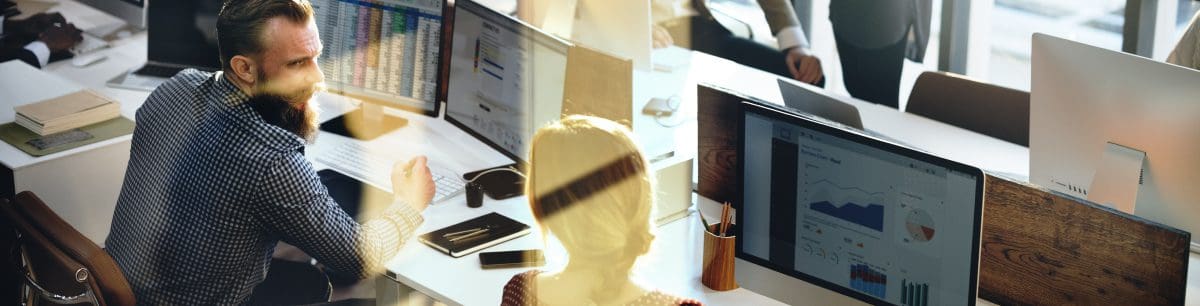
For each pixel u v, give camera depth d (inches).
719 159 91.7
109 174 112.0
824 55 190.2
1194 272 81.0
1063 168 81.2
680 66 125.3
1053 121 79.8
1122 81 73.9
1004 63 177.0
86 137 110.8
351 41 107.2
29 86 121.2
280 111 87.0
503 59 97.0
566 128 64.5
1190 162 72.7
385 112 113.9
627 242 62.9
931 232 65.9
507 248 85.8
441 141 107.0
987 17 170.7
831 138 68.7
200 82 85.3
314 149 103.7
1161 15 152.2
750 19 192.2
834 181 69.6
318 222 80.4
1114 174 77.2
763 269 75.5
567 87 91.0
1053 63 77.5
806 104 94.5
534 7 114.3
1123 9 163.0
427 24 102.4
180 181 81.5
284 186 79.0
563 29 112.9
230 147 79.1
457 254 84.5
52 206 108.2
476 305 77.3
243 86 84.0
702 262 82.8
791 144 71.0
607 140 63.1
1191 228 76.0
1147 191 76.8
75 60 129.7
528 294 65.7
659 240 87.0
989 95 105.8
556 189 63.6
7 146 108.3
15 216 79.5
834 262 71.4
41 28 135.2
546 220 64.7
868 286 70.1
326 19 107.6
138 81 123.5
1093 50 74.8
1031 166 83.8
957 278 65.6
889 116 109.6
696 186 95.7
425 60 104.0
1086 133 77.9
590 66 88.3
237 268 82.9
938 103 109.2
